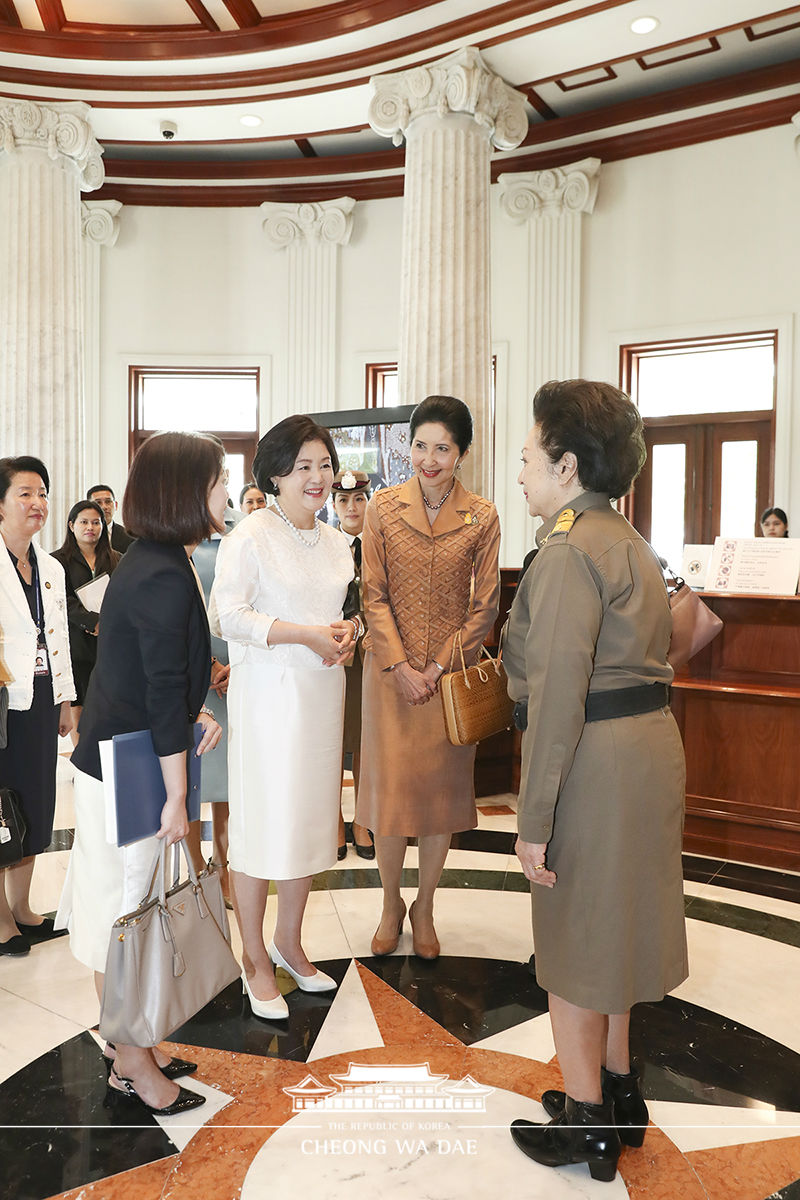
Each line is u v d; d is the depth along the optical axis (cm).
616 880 171
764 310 723
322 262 871
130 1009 182
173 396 925
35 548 308
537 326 802
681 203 755
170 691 188
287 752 244
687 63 687
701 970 292
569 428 181
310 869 250
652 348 779
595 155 784
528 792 171
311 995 268
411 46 605
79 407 702
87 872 197
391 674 285
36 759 301
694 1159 195
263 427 895
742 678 430
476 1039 244
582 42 583
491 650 521
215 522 201
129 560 198
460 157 602
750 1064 236
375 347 870
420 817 283
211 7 627
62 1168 188
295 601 245
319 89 664
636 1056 239
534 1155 192
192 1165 189
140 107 698
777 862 402
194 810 209
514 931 319
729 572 439
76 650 480
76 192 703
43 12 637
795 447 717
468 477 603
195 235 891
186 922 192
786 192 712
